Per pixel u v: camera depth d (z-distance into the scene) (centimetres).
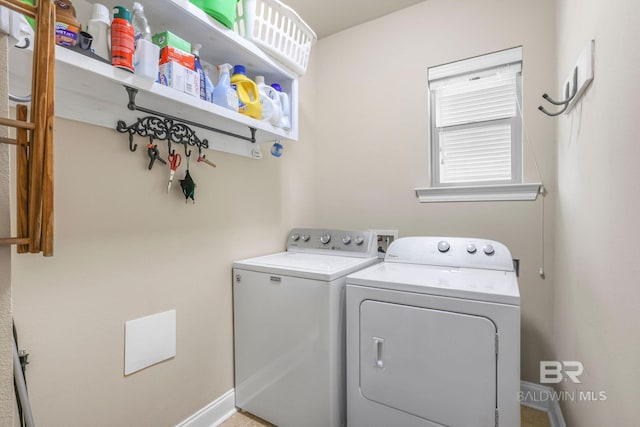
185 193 141
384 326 133
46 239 54
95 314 114
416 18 207
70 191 107
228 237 169
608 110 89
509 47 180
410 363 128
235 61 149
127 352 124
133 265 126
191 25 118
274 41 149
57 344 105
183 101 112
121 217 122
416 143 208
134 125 123
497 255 155
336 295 144
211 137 157
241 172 178
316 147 246
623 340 77
